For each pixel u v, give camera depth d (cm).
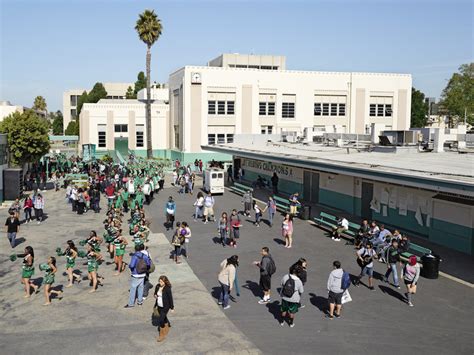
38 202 2667
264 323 1293
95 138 6644
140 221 2245
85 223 2656
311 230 2423
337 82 5850
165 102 7231
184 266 1822
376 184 2512
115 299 1478
